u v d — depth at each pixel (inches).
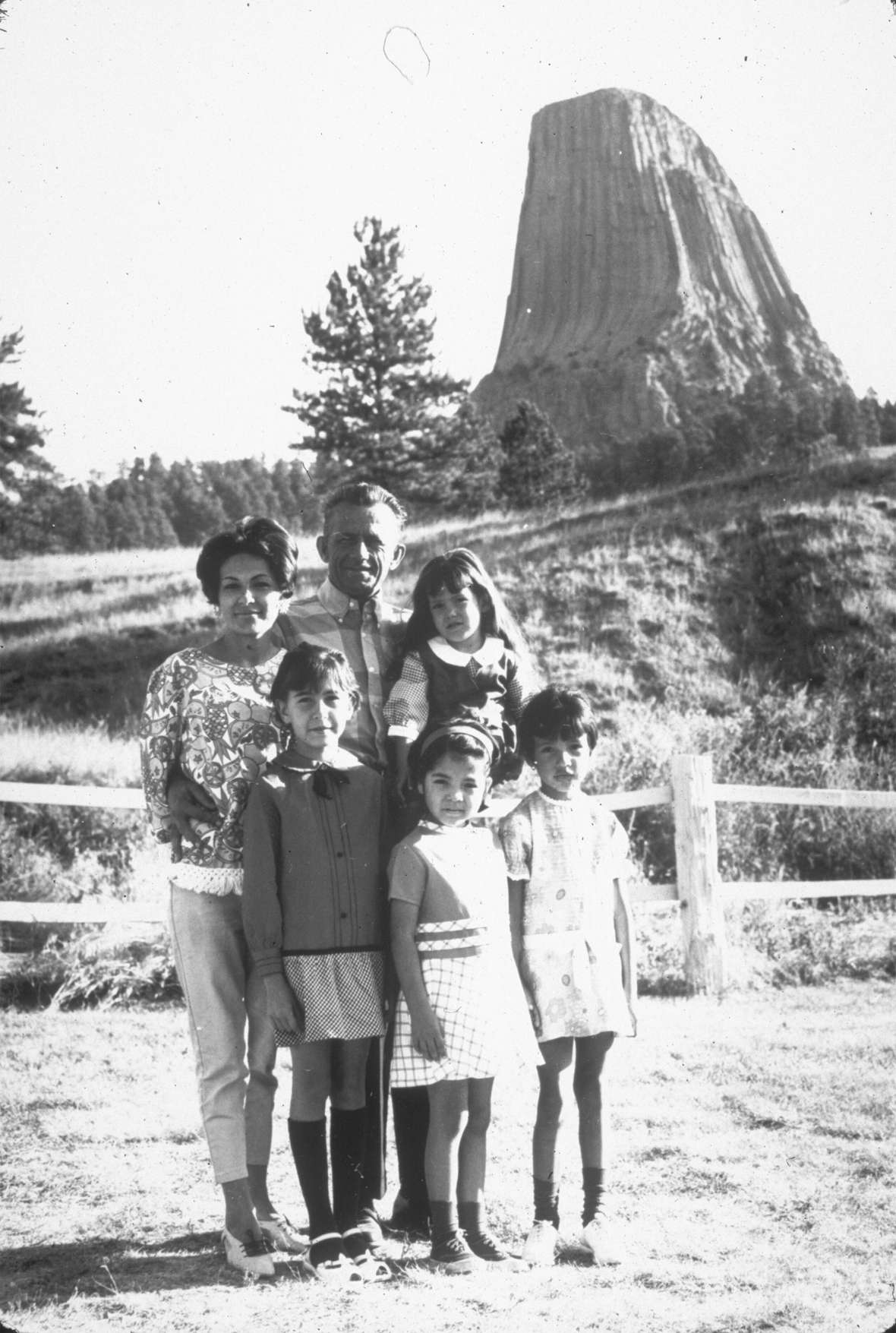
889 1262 135.0
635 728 619.2
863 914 400.5
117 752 581.9
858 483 863.1
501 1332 116.9
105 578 980.6
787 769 607.8
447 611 146.7
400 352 1043.3
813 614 732.7
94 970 306.2
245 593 143.4
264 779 137.1
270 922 131.7
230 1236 135.9
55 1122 192.5
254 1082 142.3
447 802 138.5
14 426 1141.7
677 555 796.6
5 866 365.4
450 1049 132.6
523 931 145.0
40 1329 118.3
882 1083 206.8
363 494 149.9
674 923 369.1
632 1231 144.6
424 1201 145.4
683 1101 196.7
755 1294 126.3
